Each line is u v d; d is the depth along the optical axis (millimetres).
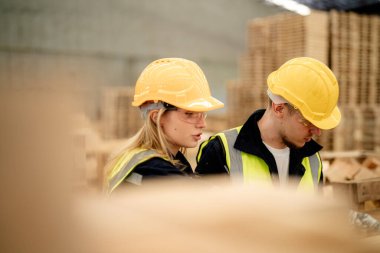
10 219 282
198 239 417
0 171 268
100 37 15641
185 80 1643
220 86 17625
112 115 11633
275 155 2178
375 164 3602
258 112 2260
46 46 14703
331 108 2088
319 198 596
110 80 15906
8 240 282
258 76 8195
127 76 16219
